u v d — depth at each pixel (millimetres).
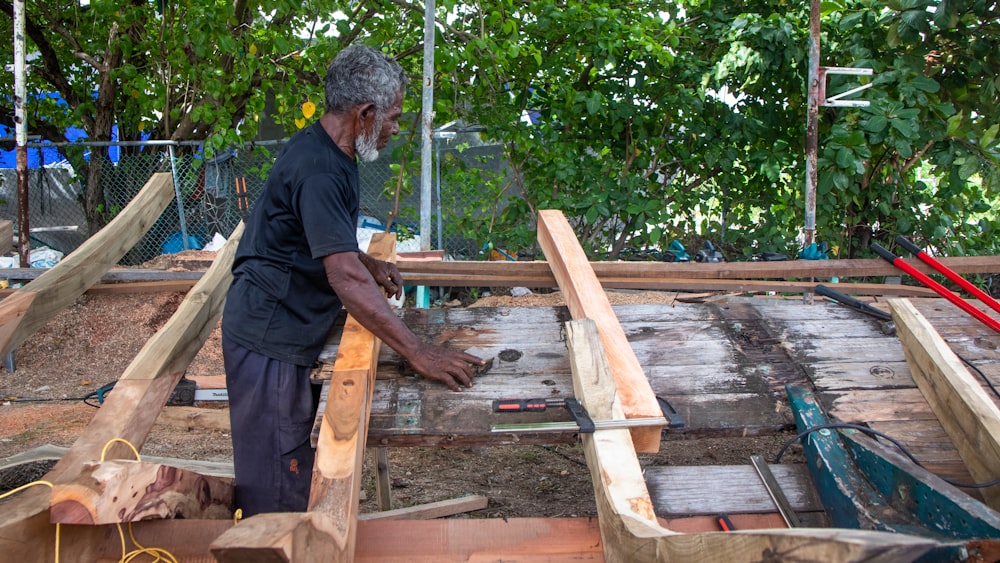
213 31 6488
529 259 7773
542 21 6824
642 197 7215
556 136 7227
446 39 7250
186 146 8273
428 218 6199
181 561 1781
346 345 2277
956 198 7480
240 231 3410
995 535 1601
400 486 4031
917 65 6355
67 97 9188
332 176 2232
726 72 6766
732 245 8000
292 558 1252
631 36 6789
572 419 2174
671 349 2701
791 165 7441
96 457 1888
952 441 2258
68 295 2836
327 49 6977
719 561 1170
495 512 3660
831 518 2148
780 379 2541
